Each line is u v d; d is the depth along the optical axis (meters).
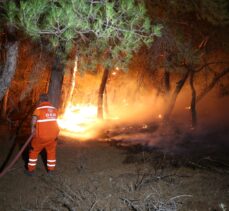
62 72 9.42
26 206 5.71
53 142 6.94
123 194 6.04
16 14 5.52
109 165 7.81
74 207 5.57
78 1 5.07
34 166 6.91
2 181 6.64
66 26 5.05
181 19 10.77
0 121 10.88
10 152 8.12
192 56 9.99
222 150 9.85
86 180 6.73
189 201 5.68
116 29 5.55
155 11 9.22
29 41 8.31
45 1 5.05
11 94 12.38
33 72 10.14
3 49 8.15
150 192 6.06
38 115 6.68
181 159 8.46
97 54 7.21
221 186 6.33
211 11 7.77
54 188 6.38
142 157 8.48
